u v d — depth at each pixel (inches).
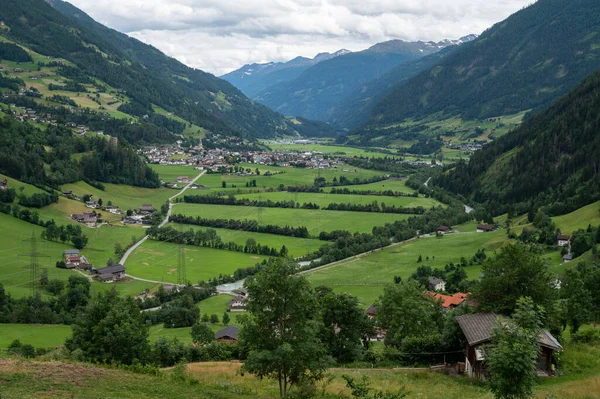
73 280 5920.3
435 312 3481.8
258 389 2017.7
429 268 6220.5
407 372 2476.6
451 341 2662.4
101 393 1649.9
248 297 1705.2
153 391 1753.2
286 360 1627.7
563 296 3134.8
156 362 2842.0
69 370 1861.5
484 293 2610.7
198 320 4918.8
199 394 1787.6
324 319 2918.3
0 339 4141.2
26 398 1515.7
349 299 2987.2
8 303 5137.8
